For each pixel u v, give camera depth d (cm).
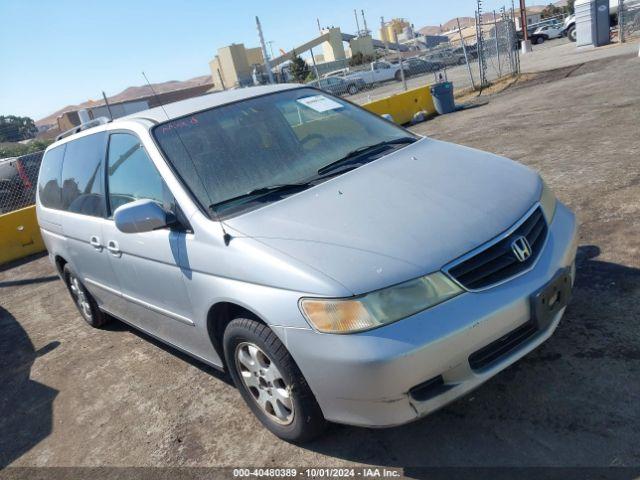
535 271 259
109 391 413
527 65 2078
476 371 246
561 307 268
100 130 421
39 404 423
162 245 326
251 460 297
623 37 2047
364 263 244
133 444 340
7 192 1339
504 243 258
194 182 320
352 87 3077
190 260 304
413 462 263
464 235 255
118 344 496
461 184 296
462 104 1493
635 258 391
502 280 251
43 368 485
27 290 765
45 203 523
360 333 234
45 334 570
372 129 385
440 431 277
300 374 264
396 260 244
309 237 266
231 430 328
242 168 329
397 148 355
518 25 4138
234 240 280
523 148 782
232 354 305
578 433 254
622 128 752
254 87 419
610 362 293
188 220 307
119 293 414
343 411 250
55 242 500
